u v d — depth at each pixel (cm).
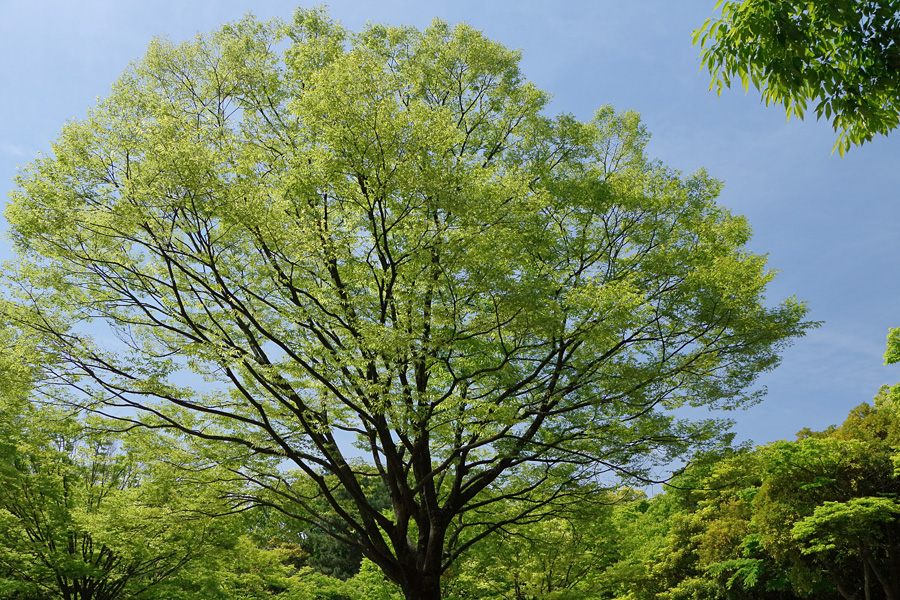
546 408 1177
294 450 1108
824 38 433
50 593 1702
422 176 914
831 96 439
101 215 974
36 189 1001
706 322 1154
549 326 1031
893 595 1784
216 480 1156
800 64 429
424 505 1244
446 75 1357
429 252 987
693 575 2550
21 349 1005
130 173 995
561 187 1241
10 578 1655
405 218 1033
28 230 991
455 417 1080
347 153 917
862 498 1698
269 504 1193
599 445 1152
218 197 931
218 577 1828
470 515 1450
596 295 1034
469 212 942
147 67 1204
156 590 1661
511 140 1380
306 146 1144
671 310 1188
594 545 1844
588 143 1368
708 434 1166
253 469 1200
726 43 449
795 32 421
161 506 1243
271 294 1171
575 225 1277
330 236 1020
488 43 1371
